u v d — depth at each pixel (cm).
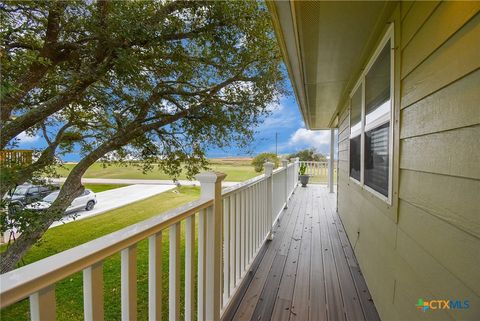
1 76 278
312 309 207
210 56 432
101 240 83
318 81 325
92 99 402
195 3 387
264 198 348
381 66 210
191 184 1337
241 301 217
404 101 158
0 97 287
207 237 160
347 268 283
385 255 192
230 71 461
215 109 472
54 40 346
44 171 379
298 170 1059
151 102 438
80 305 288
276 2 152
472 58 92
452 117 104
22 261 379
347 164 415
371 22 188
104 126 462
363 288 241
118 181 1712
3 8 299
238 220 229
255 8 411
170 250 121
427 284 125
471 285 91
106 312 264
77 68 371
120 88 393
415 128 141
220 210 171
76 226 654
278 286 243
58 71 357
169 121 471
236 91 486
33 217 343
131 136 451
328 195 795
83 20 337
